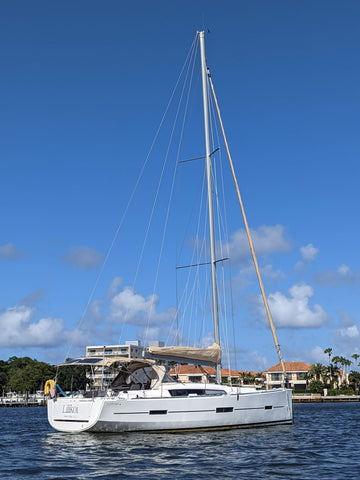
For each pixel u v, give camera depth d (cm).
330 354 11938
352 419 3697
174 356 2084
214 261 2397
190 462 1416
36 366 10200
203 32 2662
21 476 1252
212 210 2461
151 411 1883
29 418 4556
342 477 1205
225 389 2075
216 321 2319
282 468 1327
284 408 2184
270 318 2405
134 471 1302
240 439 1833
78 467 1364
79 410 1911
